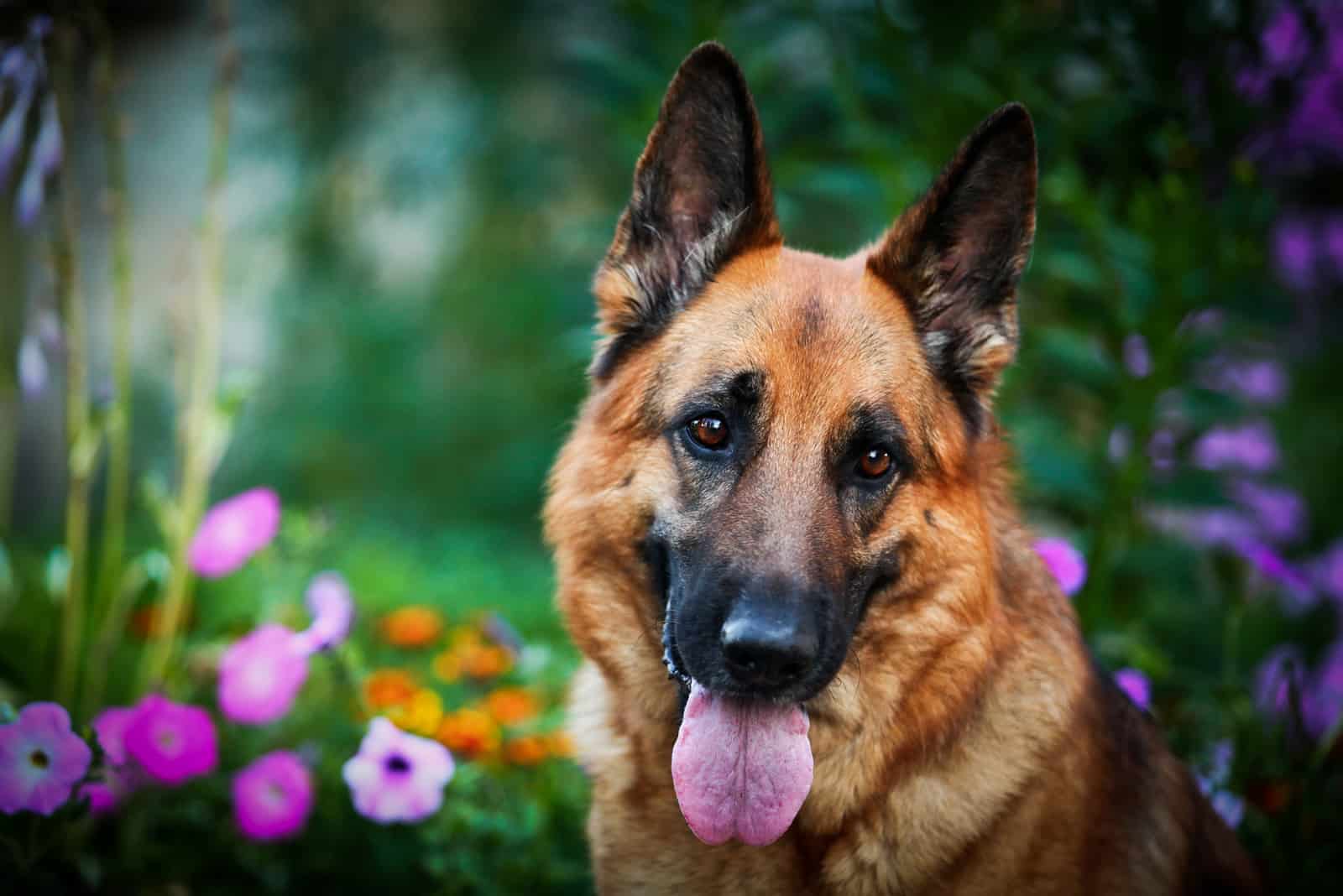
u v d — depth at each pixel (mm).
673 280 3518
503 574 7520
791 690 2975
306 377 10742
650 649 3312
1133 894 3322
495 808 4223
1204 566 5215
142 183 10344
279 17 11055
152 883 3941
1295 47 4941
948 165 3340
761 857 3203
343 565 7086
